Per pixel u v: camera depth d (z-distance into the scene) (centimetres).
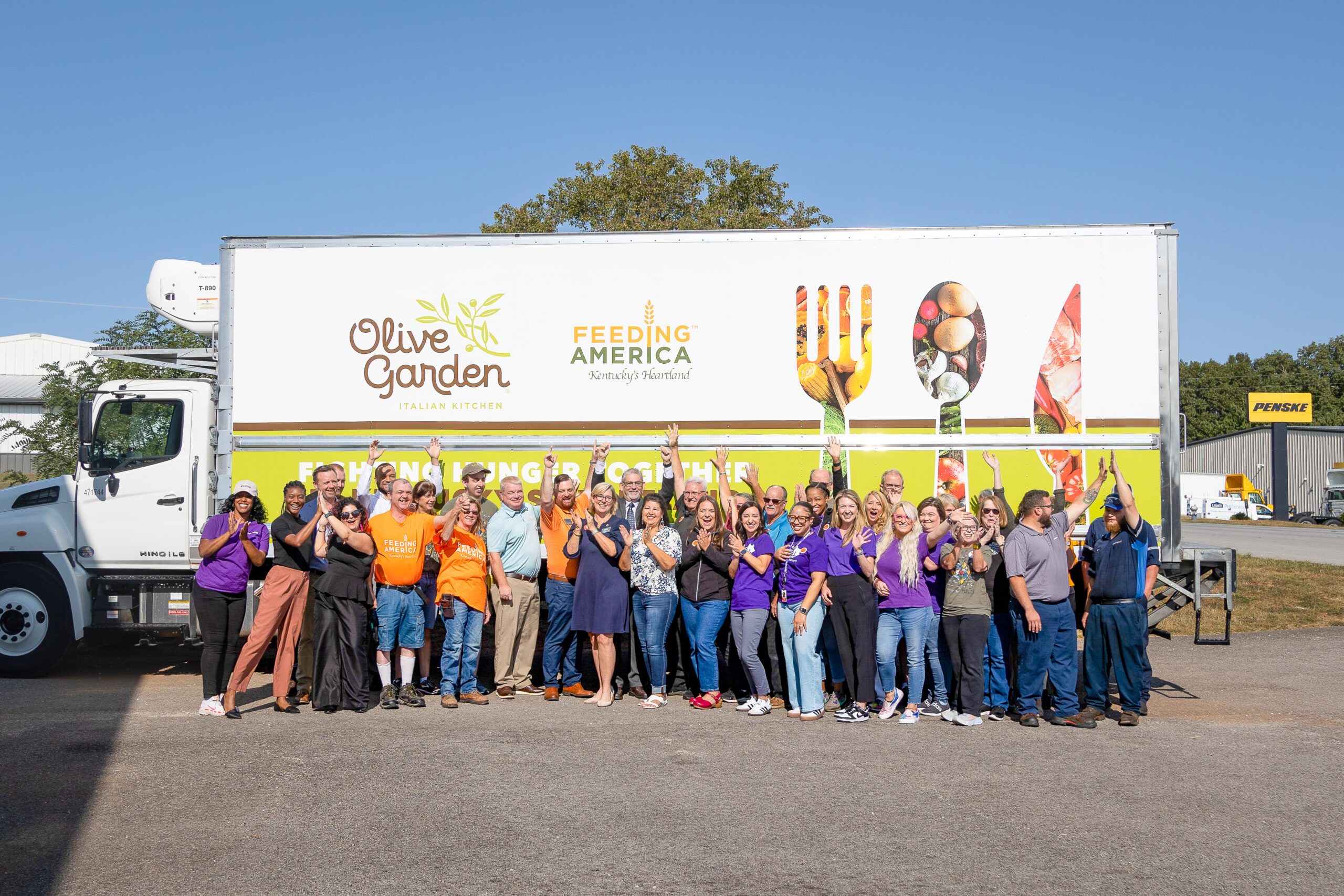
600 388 892
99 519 927
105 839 482
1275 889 429
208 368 1037
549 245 897
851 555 754
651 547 789
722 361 886
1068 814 524
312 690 786
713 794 557
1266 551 2347
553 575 841
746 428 884
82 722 732
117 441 938
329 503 757
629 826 504
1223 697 845
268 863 453
